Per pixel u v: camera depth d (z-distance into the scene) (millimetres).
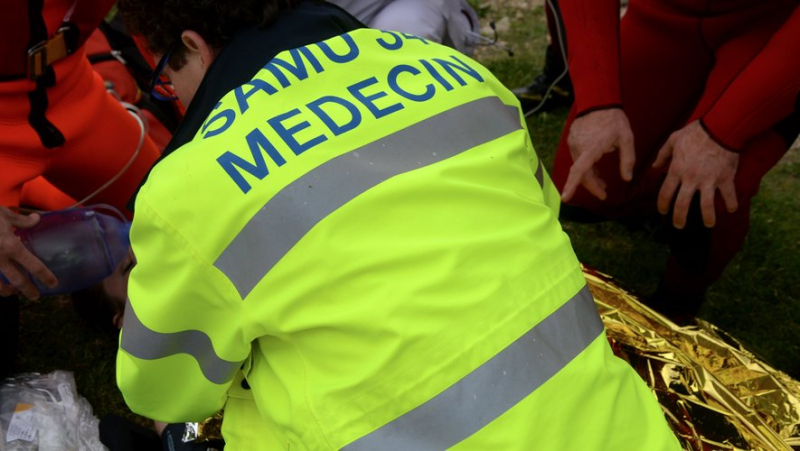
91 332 2508
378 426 996
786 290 2719
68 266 2023
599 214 2357
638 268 2799
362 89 1100
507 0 4133
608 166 2154
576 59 1957
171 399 1292
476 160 1095
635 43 2154
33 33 1780
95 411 2309
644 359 1689
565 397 996
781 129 1842
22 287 1796
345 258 981
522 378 990
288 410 1096
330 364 1018
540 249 1082
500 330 1002
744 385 1671
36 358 2436
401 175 1031
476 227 1049
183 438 1703
